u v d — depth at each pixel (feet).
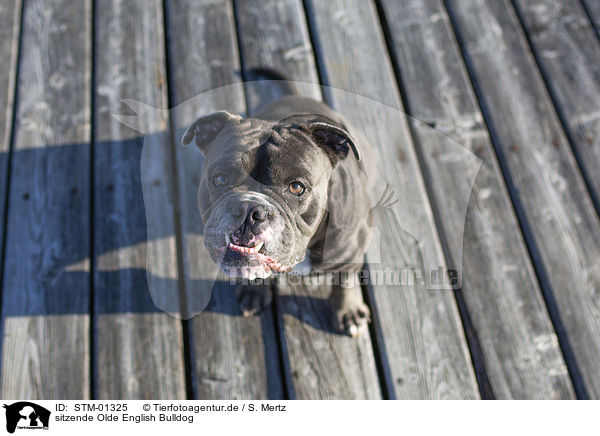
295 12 9.95
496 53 9.99
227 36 9.58
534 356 7.68
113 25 9.79
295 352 7.49
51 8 10.02
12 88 9.31
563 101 9.59
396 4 10.32
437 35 10.05
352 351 7.54
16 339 7.50
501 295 8.03
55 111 9.10
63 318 7.66
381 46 9.77
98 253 8.03
